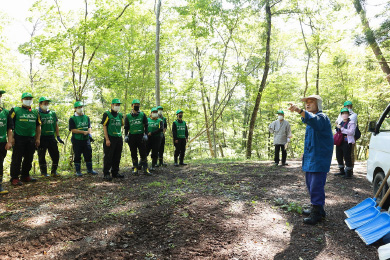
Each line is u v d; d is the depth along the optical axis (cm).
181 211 454
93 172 812
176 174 791
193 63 1852
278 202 488
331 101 1989
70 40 1016
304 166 407
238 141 2692
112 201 519
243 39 1502
